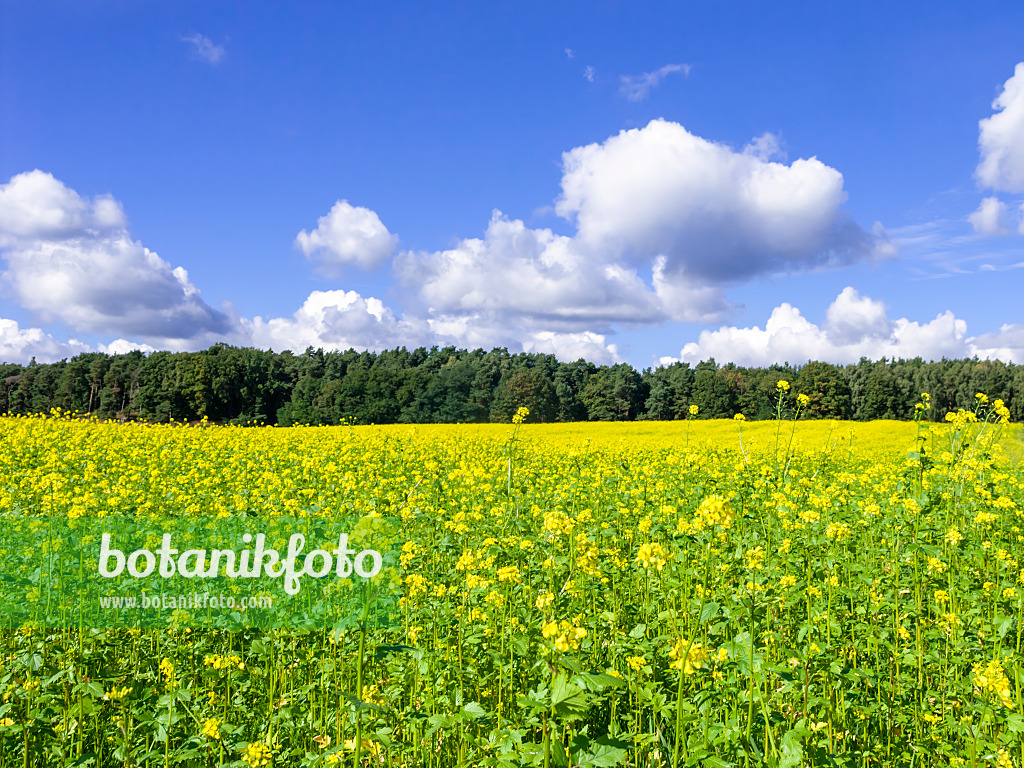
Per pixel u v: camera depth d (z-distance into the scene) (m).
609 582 5.80
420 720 3.62
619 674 3.80
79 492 9.28
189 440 19.38
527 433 35.59
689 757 2.96
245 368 81.62
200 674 4.61
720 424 45.09
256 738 4.03
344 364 118.94
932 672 4.74
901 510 6.77
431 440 21.89
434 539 7.04
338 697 4.28
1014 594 5.25
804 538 6.02
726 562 5.48
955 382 92.12
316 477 11.12
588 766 2.64
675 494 8.94
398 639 5.01
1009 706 3.71
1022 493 9.53
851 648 4.73
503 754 3.08
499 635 4.57
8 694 3.93
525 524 7.18
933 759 3.87
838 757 3.46
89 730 4.05
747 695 3.83
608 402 97.44
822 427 39.69
